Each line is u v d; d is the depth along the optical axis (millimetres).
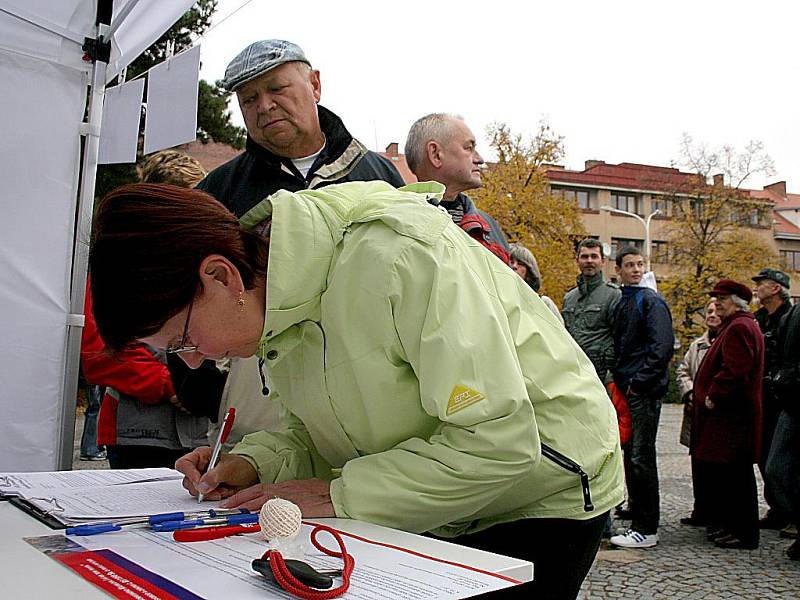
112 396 2734
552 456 1313
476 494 1210
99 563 963
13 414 2701
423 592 846
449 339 1164
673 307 27875
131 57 2768
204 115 12938
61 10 2666
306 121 2643
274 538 1000
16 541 1096
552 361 1359
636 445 4738
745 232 28328
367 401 1291
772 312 5965
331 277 1274
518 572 956
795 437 4512
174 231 1161
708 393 4785
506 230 24359
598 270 5020
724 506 4758
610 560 4387
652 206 41281
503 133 24672
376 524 1205
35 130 2758
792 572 4172
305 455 1604
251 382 2283
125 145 2842
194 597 825
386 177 2850
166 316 1166
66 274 2797
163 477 1736
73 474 1761
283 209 1287
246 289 1240
